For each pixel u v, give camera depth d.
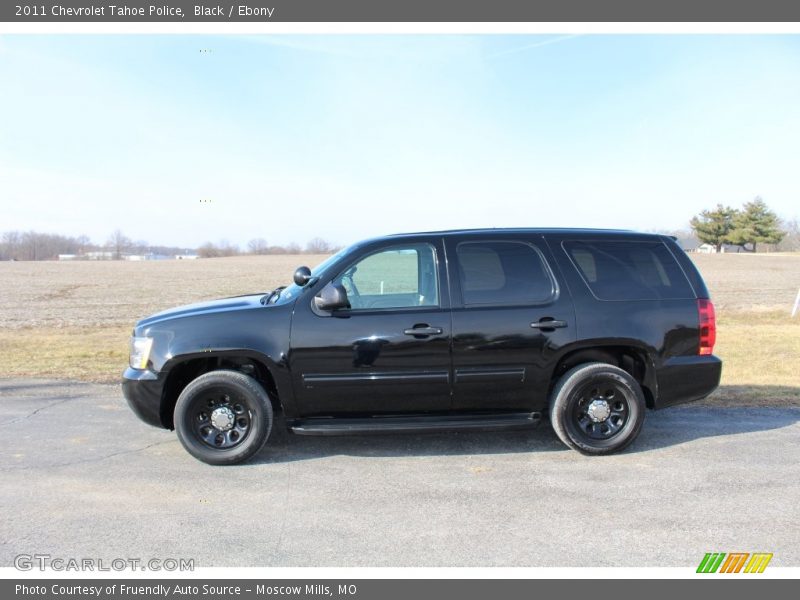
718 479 4.24
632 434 4.73
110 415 6.08
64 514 3.75
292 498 3.99
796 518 3.62
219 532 3.52
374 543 3.38
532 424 4.75
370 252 4.82
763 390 7.02
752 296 26.00
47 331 15.31
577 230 5.01
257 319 4.59
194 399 4.59
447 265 4.75
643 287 4.84
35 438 5.30
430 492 4.07
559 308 4.69
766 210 82.62
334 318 4.59
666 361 4.76
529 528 3.53
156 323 4.69
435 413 4.77
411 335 4.56
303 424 4.70
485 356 4.62
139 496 4.03
